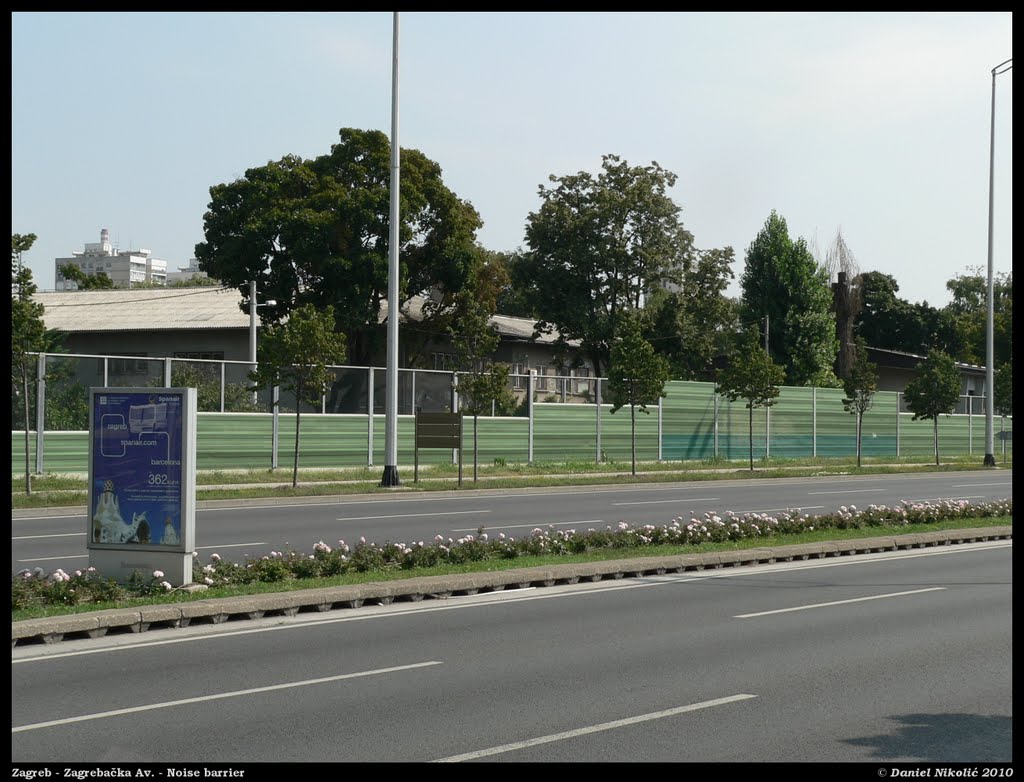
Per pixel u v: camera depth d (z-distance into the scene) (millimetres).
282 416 34375
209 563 15883
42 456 28906
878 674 9328
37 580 12453
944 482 40125
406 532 20750
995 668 9586
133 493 13234
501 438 40688
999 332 95562
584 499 29984
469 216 54094
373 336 50562
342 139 50656
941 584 14922
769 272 73562
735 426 49438
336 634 11008
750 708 8172
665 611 12523
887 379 78062
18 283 26500
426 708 8094
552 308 59781
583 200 60500
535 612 12414
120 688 8656
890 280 95938
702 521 21016
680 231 61031
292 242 47438
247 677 9062
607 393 41656
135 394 13250
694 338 61656
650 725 7688
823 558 17984
